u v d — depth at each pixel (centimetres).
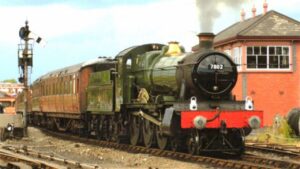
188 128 1562
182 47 1858
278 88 3625
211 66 1598
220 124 1555
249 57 3619
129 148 1927
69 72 2759
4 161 1475
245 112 1576
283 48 3634
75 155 1844
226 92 1622
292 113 2583
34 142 2378
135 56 2028
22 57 2689
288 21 3691
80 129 2602
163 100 1698
